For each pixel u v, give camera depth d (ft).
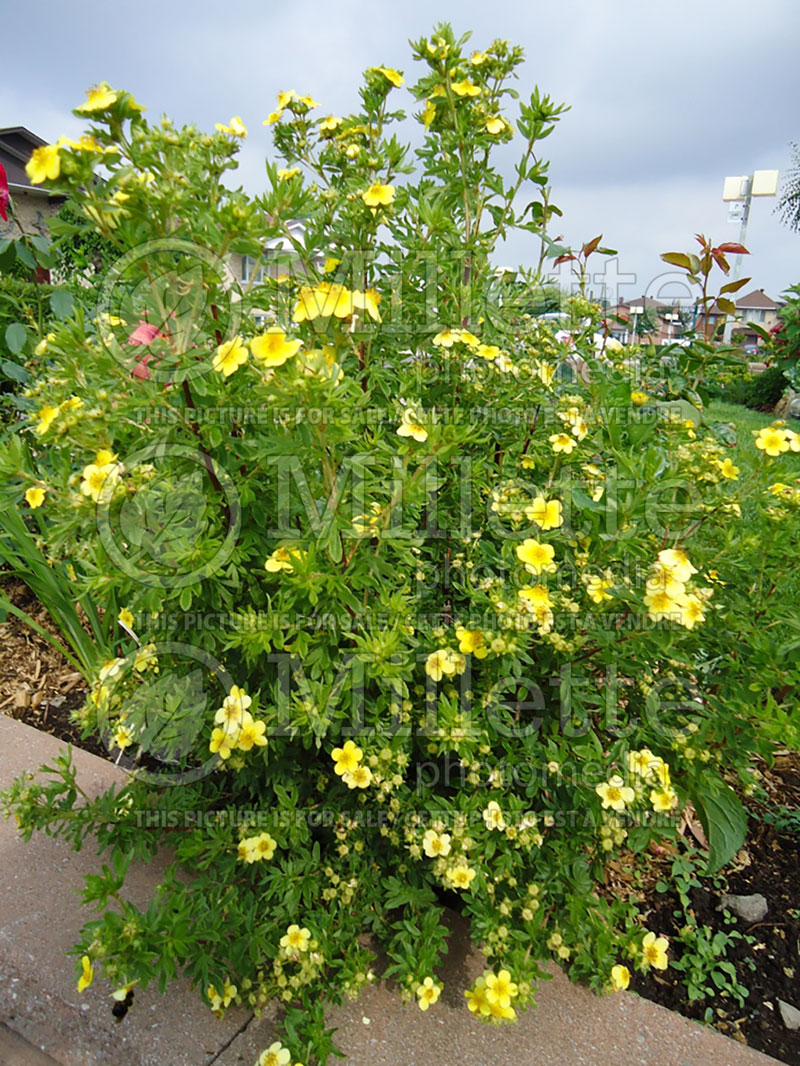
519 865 2.25
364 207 2.50
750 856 3.13
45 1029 2.28
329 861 2.44
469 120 3.01
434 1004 2.35
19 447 2.19
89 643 3.91
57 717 3.87
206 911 2.15
